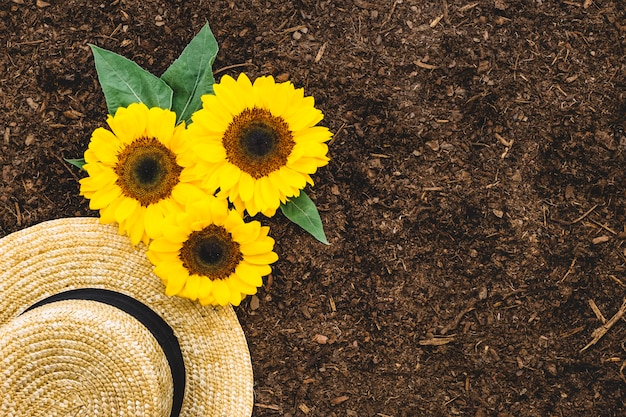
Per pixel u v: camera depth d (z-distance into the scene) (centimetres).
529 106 134
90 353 114
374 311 136
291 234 135
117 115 114
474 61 134
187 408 124
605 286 136
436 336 136
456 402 136
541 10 134
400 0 134
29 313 115
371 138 134
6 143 133
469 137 135
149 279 121
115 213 117
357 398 136
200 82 123
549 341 136
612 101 135
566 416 136
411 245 135
